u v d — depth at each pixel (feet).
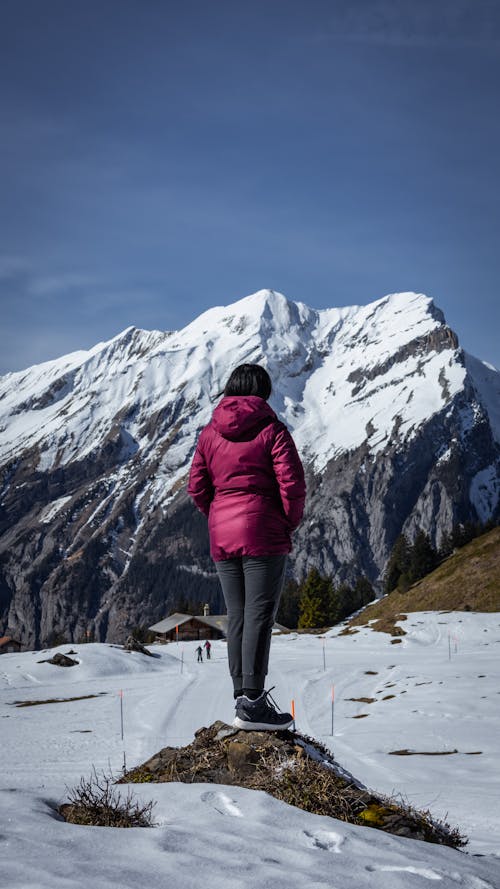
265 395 17.01
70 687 257.14
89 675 280.72
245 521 15.97
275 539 16.06
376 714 159.33
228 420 16.14
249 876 9.20
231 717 169.68
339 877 9.50
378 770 94.17
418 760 102.58
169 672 291.38
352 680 220.84
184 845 10.40
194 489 17.24
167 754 17.54
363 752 114.01
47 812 12.66
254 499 16.14
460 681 188.55
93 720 179.63
